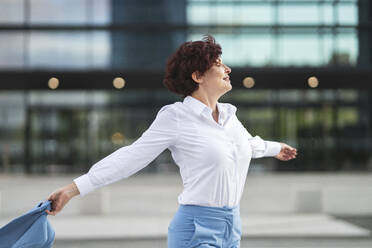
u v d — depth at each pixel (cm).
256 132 3116
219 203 323
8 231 315
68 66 3052
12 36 3053
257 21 3055
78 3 3061
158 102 3111
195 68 335
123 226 1278
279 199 1816
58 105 3081
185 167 328
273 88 3000
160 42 3047
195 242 320
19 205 1722
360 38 3048
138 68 2984
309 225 1267
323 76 2977
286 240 1087
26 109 3072
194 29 3052
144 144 324
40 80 2950
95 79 2950
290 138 3111
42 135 3073
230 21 3052
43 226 318
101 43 3055
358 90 3086
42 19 3061
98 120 3100
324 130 3108
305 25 3058
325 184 2388
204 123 327
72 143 3086
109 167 319
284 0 3061
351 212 1510
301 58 3053
